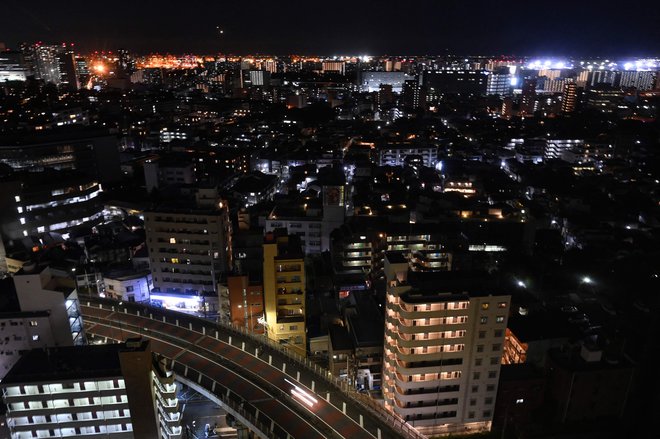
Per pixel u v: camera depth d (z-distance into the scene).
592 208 168.50
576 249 135.12
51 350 65.19
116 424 61.88
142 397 60.19
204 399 85.19
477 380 73.19
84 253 126.25
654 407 70.00
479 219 145.00
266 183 189.88
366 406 71.12
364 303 99.06
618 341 78.31
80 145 188.25
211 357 83.56
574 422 73.69
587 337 77.50
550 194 183.00
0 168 149.12
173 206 116.62
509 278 116.69
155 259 114.50
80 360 63.00
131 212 158.38
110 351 65.06
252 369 80.19
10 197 128.12
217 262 112.44
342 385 75.81
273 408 70.31
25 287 73.19
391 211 145.62
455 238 126.88
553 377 76.06
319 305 103.94
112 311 100.44
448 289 71.00
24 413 60.03
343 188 136.50
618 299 105.88
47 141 183.00
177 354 84.25
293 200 160.00
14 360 74.50
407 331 69.69
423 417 74.12
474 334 70.69
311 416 68.88
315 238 140.12
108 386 60.16
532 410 76.38
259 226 144.62
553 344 81.81
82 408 60.69
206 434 78.00
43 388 59.38
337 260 123.62
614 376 72.44
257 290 94.81
